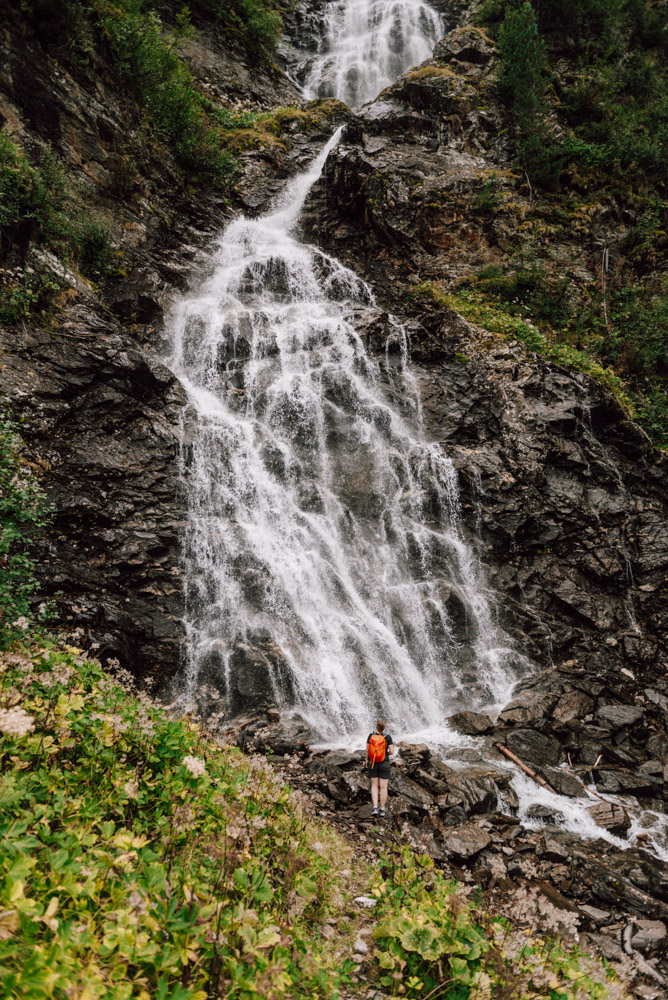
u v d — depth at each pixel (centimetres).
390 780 716
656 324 1675
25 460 879
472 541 1219
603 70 2303
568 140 2103
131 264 1454
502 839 663
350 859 541
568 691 996
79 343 1070
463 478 1264
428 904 421
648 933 558
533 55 2164
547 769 812
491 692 1023
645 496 1344
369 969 393
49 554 838
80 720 429
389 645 1036
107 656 806
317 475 1230
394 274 1806
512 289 1697
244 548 1051
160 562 963
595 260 1853
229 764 543
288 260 1709
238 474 1148
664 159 2098
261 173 2031
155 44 1786
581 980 377
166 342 1370
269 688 907
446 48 2400
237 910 317
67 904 276
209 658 916
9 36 1317
